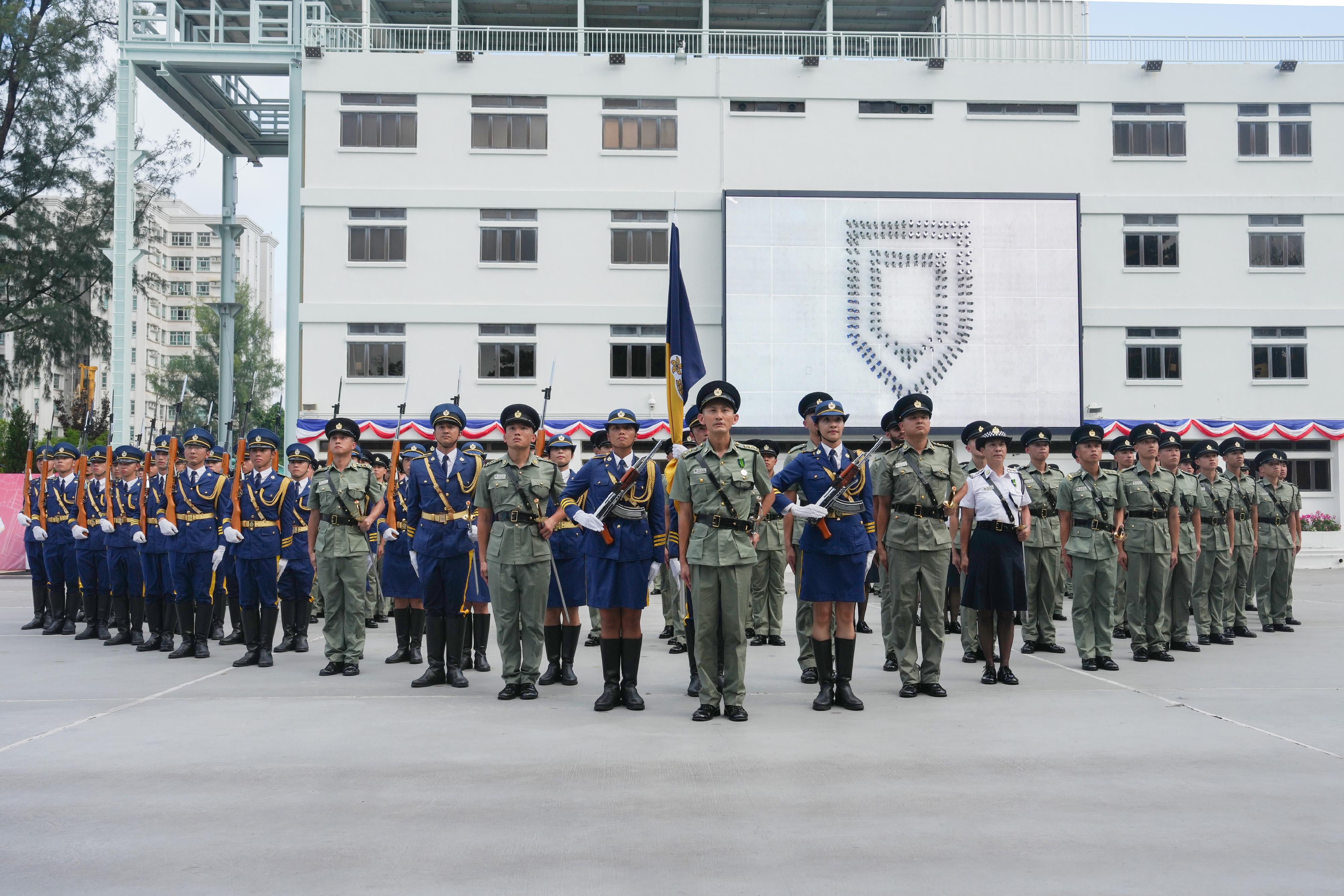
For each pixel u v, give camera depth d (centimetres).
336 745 648
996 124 2992
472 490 884
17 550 2206
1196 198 3012
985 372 2897
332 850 455
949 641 1174
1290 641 1179
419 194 2914
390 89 2925
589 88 2950
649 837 470
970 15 3125
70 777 573
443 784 559
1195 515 1080
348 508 935
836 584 762
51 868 435
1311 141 3045
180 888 413
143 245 3638
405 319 2900
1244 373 3019
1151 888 409
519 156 2938
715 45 3391
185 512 1039
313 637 1225
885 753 623
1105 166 3009
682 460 746
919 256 2897
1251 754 620
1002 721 717
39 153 3391
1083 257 2998
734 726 705
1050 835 472
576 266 2941
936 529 816
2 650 1109
